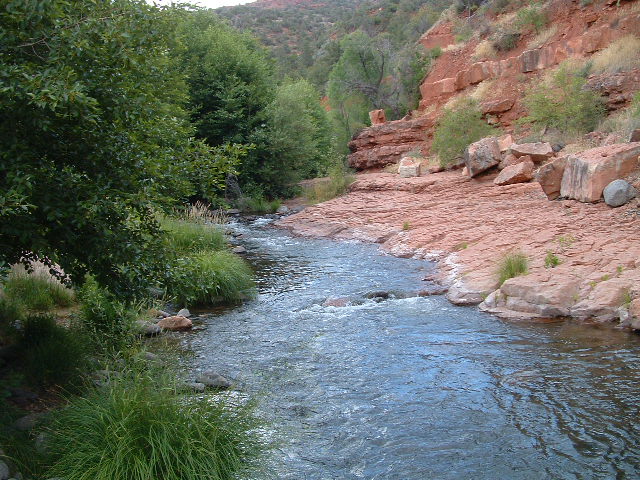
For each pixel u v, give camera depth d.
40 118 4.32
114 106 4.79
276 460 4.88
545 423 5.52
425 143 30.70
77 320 7.54
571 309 8.76
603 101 21.02
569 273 9.59
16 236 4.77
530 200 16.39
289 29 102.50
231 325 9.14
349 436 5.37
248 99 27.33
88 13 4.67
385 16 59.38
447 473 4.75
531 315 8.88
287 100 28.12
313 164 31.05
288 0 129.12
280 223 21.55
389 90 39.16
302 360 7.46
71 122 4.68
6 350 6.26
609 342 7.61
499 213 15.83
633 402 5.86
